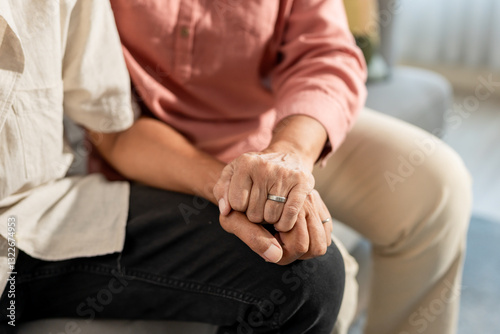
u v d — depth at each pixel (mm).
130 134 848
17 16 674
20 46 657
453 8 3035
